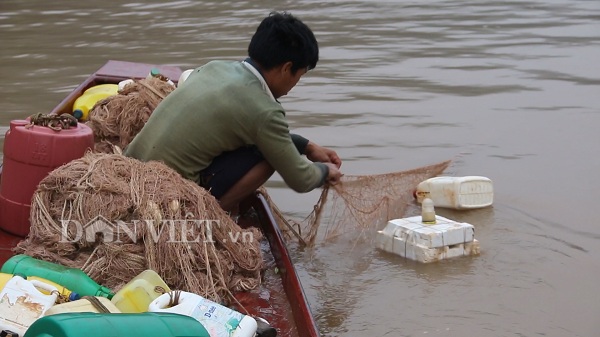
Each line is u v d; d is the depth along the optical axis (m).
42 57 13.26
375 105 10.59
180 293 4.08
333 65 12.77
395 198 6.92
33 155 5.37
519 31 15.76
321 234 6.59
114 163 5.10
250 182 5.70
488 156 8.67
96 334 3.16
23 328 3.96
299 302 4.64
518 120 10.03
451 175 8.04
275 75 5.58
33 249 4.93
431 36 15.16
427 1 18.89
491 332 5.21
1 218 5.62
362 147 8.85
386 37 14.99
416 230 6.23
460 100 10.91
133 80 7.34
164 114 5.64
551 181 7.97
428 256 6.13
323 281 5.87
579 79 12.20
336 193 6.62
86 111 7.72
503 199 7.46
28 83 11.68
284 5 18.22
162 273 4.78
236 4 18.27
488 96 11.15
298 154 5.63
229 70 5.59
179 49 13.77
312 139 9.11
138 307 4.15
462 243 6.30
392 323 5.30
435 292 5.74
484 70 12.65
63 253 4.89
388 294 5.70
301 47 5.48
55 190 5.04
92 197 4.86
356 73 12.30
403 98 10.96
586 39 15.10
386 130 9.51
